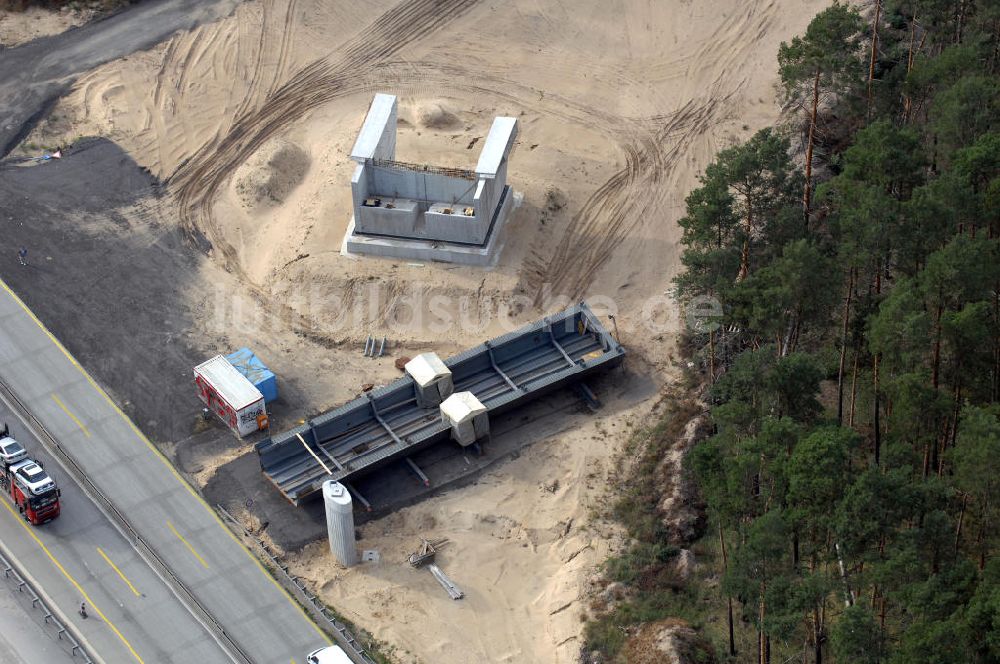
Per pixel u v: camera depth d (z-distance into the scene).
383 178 103.12
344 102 120.19
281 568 81.44
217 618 78.12
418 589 80.75
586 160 113.19
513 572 82.19
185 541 82.94
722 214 84.94
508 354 95.38
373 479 88.19
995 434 65.62
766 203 87.06
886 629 68.31
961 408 77.25
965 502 73.88
